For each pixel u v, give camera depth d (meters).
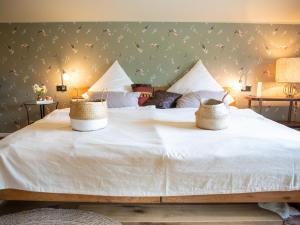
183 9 3.42
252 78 3.82
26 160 1.47
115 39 3.71
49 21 3.63
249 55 3.77
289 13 3.47
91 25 3.67
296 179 1.48
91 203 1.82
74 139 1.65
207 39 3.73
